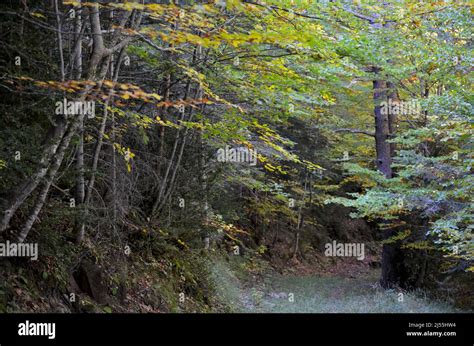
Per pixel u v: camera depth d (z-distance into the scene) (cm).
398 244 1368
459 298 1312
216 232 977
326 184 2030
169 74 792
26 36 511
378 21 916
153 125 814
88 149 679
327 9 791
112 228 683
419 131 1002
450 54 908
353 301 1166
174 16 487
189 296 827
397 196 1044
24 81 489
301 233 2044
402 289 1330
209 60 804
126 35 601
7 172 446
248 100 891
